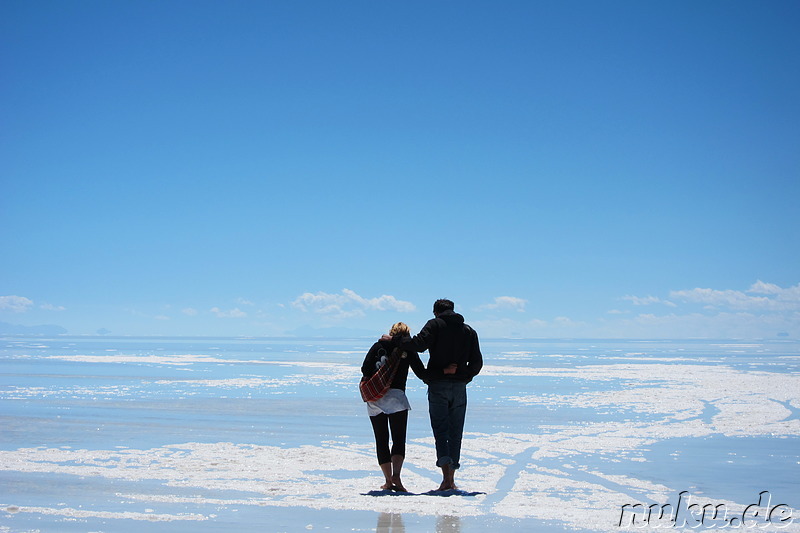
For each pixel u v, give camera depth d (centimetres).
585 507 707
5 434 1244
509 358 6662
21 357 5922
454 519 649
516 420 1527
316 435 1259
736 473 899
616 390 2403
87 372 3447
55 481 817
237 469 913
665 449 1109
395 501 729
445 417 831
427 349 841
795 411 1680
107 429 1319
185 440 1182
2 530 591
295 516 655
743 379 3027
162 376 3144
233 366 4344
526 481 854
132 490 770
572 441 1195
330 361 5450
